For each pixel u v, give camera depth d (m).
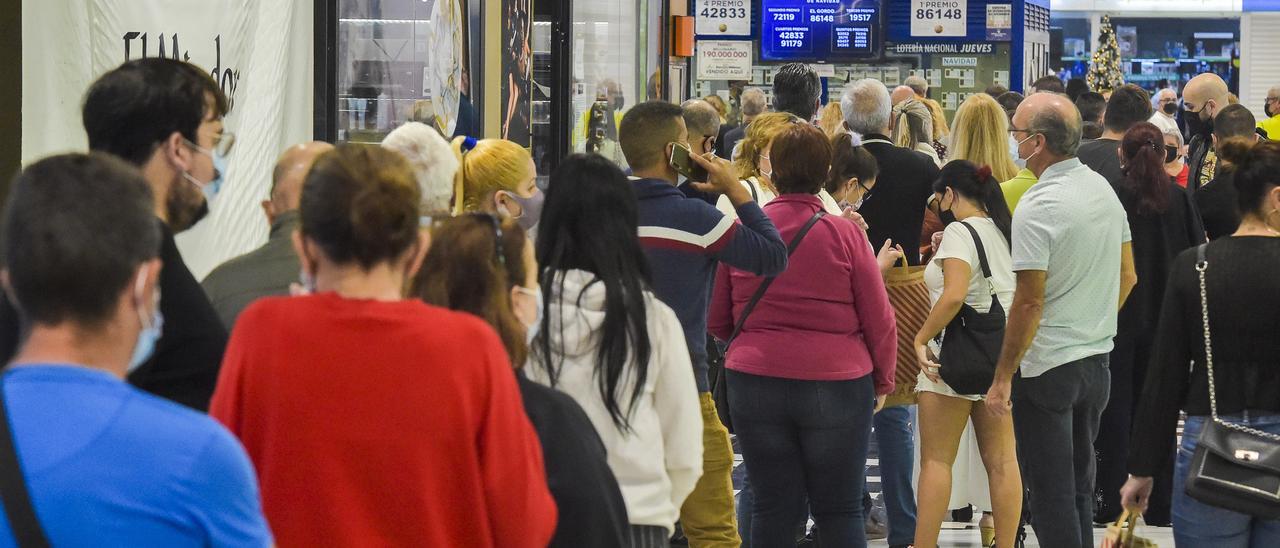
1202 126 14.08
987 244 8.64
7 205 2.89
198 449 2.86
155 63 4.43
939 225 11.41
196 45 6.68
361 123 8.74
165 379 4.14
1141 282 10.70
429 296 4.38
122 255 2.87
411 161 5.68
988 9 28.80
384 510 3.70
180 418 2.89
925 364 8.69
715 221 6.91
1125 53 42.47
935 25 28.88
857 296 7.71
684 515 7.40
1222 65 42.34
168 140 4.37
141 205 2.93
